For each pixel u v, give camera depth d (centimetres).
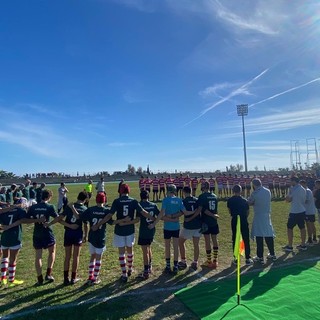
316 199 1108
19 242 745
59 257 994
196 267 825
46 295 663
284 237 1174
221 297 610
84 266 878
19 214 737
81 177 7488
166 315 557
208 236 838
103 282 737
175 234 793
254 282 689
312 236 1088
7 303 625
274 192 2914
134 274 791
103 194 753
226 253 978
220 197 2786
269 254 887
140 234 770
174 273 783
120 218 741
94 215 730
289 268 780
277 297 596
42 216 731
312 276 711
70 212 734
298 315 523
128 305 603
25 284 735
